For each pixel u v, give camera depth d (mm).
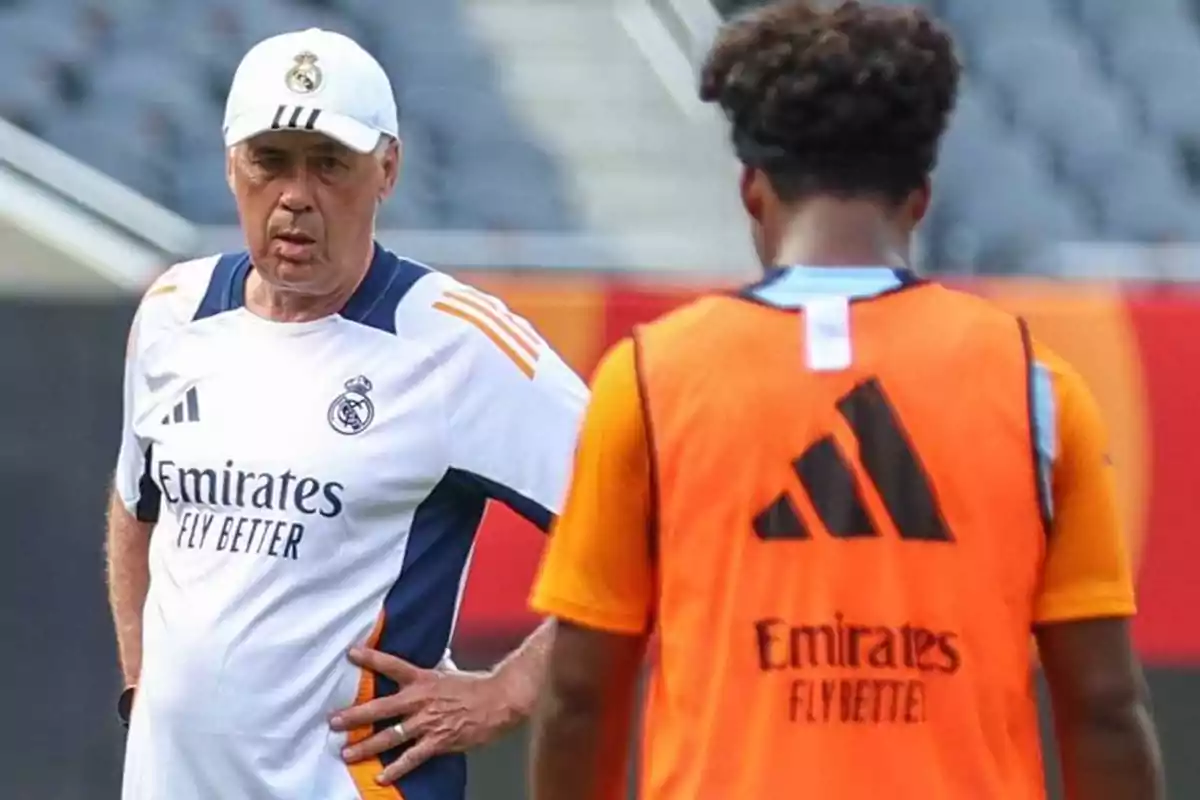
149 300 11227
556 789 8352
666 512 7949
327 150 10453
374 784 10547
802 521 7770
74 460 16219
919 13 8188
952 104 8203
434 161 31172
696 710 7801
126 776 10859
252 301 11016
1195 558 16188
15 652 16188
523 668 11023
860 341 7922
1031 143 33500
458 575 10914
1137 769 7969
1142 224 31969
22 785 16172
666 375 8016
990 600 7703
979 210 30953
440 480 10711
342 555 10523
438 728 10656
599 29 33750
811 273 8102
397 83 32719
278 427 10617
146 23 32875
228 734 10406
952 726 7617
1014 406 7844
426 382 10719
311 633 10445
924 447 7773
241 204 10625
